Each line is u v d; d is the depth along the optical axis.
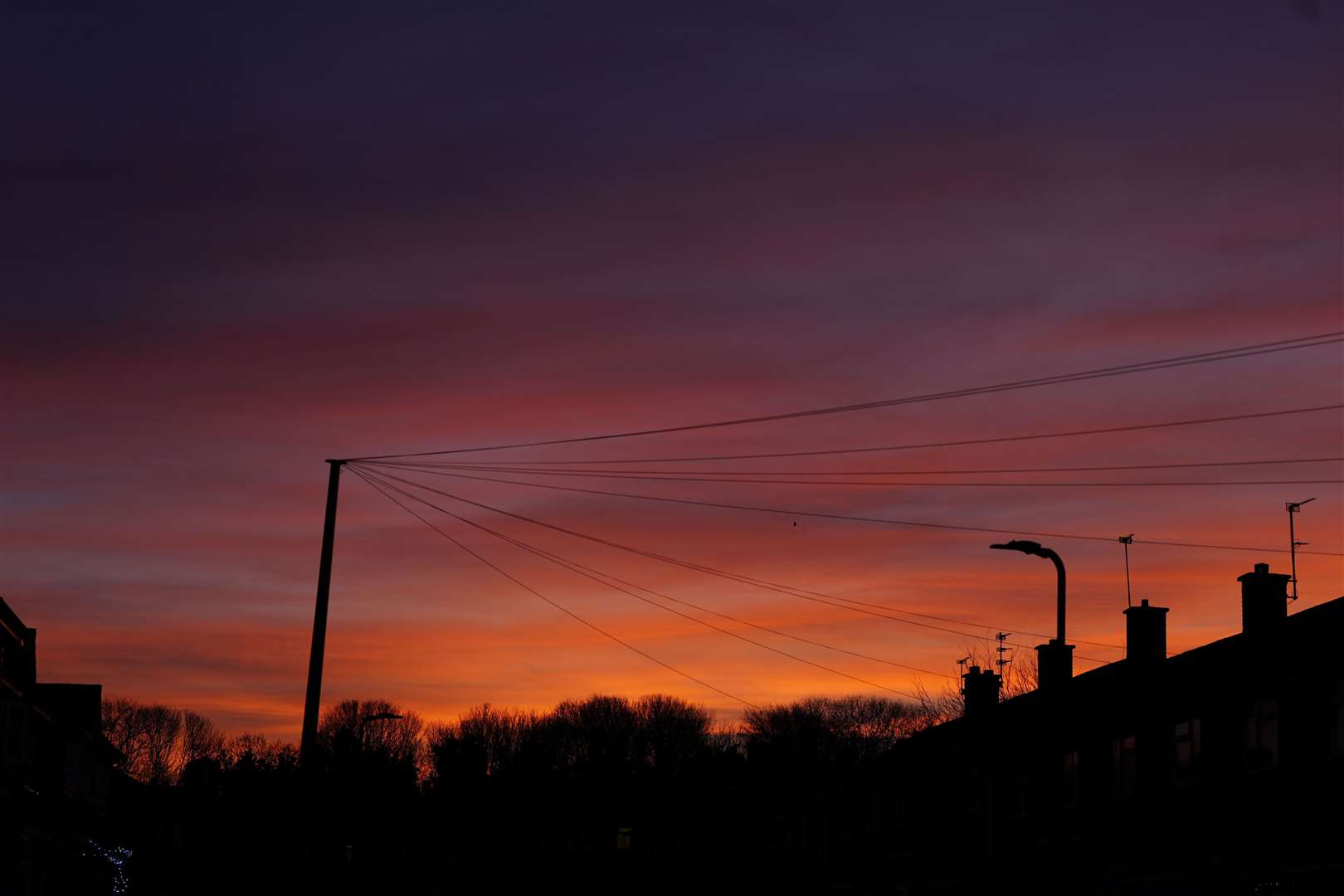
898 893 54.50
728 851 83.50
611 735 118.62
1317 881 28.64
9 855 37.69
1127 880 36.88
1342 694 28.52
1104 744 39.16
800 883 73.75
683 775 110.25
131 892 62.41
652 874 98.44
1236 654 33.09
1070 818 40.69
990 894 45.88
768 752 98.19
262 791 106.44
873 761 60.88
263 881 99.25
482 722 124.00
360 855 105.50
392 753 123.75
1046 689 44.91
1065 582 32.31
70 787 48.16
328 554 33.44
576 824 104.88
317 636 32.94
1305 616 31.52
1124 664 41.47
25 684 39.38
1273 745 30.84
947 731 53.06
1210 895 32.66
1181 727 35.03
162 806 72.94
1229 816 32.22
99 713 52.19
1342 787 28.06
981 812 47.44
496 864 113.19
